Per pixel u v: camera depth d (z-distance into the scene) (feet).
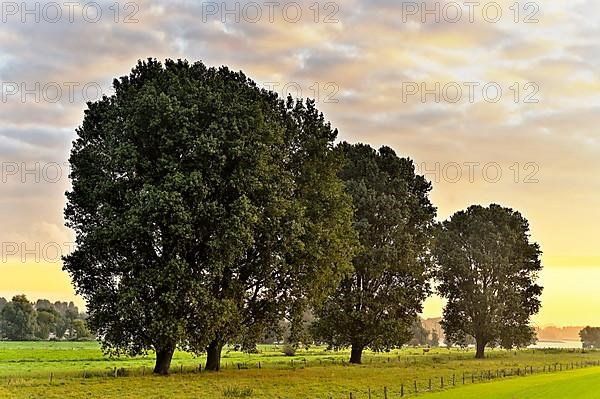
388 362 275.80
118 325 161.99
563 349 464.65
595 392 155.84
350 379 183.32
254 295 188.75
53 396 131.95
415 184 273.54
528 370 230.27
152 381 162.40
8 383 154.81
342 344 245.86
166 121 161.89
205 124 169.17
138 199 156.15
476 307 319.27
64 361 282.77
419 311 255.09
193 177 154.92
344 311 236.63
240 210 157.89
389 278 250.57
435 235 279.90
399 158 271.49
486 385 173.06
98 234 160.56
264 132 172.96
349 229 203.72
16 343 550.36
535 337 332.60
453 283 329.72
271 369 216.33
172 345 168.04
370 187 256.73
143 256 163.12
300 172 197.26
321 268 186.19
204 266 167.02
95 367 237.45
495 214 342.85
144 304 158.61
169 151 163.43
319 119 210.18
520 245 336.90
